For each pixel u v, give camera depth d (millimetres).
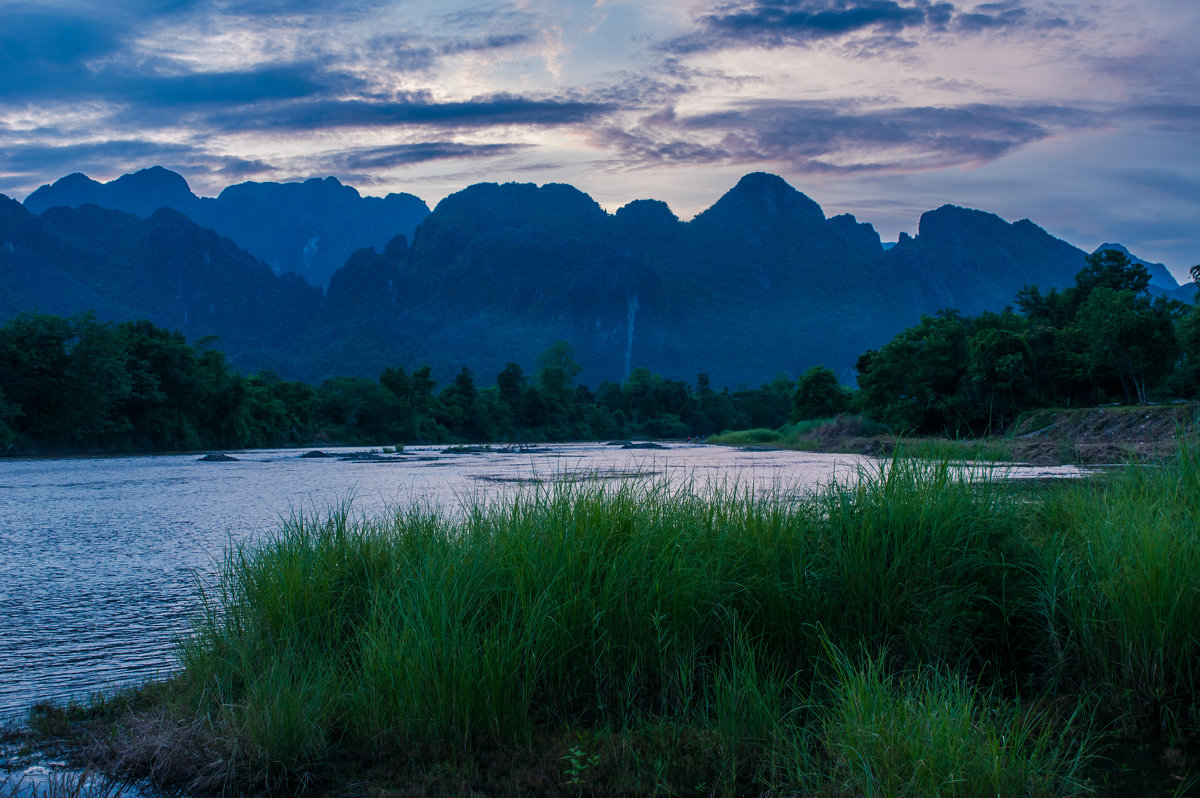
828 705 5535
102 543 17047
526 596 6051
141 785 5070
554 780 4926
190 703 5988
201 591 8117
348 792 4910
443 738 5395
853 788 4344
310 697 5711
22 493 31000
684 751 5207
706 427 171750
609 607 6047
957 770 4180
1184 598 5570
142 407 73625
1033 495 8289
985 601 6504
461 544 7180
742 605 6445
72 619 9984
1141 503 7270
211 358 83625
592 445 99125
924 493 6988
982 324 71562
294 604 6973
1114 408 43656
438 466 50250
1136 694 5566
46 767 5359
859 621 6242
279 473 43750
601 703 5770
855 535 6629
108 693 7004
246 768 5055
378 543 8281
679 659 5910
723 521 7426
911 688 5352
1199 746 5094
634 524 7008
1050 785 4309
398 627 6340
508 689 5520
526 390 147125
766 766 4891
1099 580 6129
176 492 30875
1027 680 6137
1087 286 80250
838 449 60812
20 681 7461
